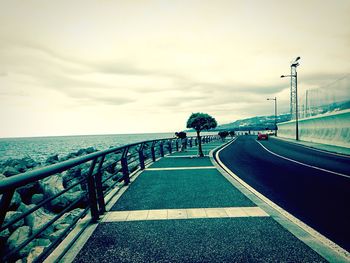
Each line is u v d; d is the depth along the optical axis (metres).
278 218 3.99
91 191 3.87
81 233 3.44
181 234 3.41
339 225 3.89
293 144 27.77
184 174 8.06
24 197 8.34
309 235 3.35
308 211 4.57
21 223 5.94
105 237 3.34
